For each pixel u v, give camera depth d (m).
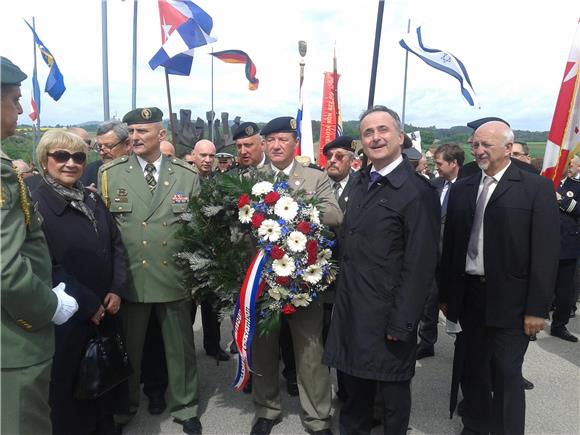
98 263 2.58
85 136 3.79
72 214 2.55
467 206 2.76
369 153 2.50
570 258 4.61
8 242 1.66
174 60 4.79
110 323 2.68
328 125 5.76
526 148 4.40
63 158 2.44
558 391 3.52
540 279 2.44
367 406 2.70
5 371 1.71
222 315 2.78
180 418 2.99
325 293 3.08
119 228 2.91
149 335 3.27
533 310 2.46
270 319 2.64
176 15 4.91
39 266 1.88
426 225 2.36
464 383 2.86
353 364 2.46
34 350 1.78
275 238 2.55
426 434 2.96
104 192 2.95
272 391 2.95
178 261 2.92
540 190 2.49
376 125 2.45
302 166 3.16
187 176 3.11
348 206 2.69
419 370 3.97
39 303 1.75
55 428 2.41
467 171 3.03
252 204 2.69
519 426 2.53
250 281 2.63
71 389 2.43
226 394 3.51
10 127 1.83
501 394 2.59
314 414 2.88
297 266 2.60
